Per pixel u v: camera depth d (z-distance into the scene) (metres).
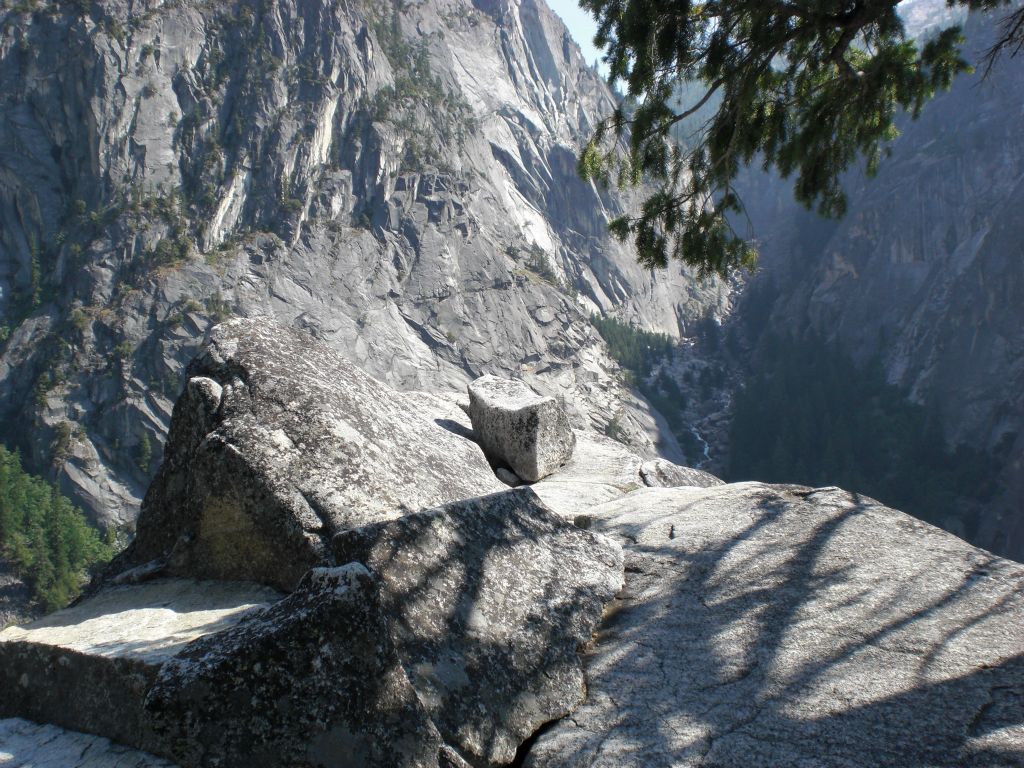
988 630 4.18
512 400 8.10
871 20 8.12
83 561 101.75
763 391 177.50
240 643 3.36
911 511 136.62
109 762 3.76
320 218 168.25
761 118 9.01
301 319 152.25
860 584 4.64
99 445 132.62
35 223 158.12
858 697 3.77
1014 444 146.62
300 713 3.28
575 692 4.05
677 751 3.57
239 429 5.30
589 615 4.55
